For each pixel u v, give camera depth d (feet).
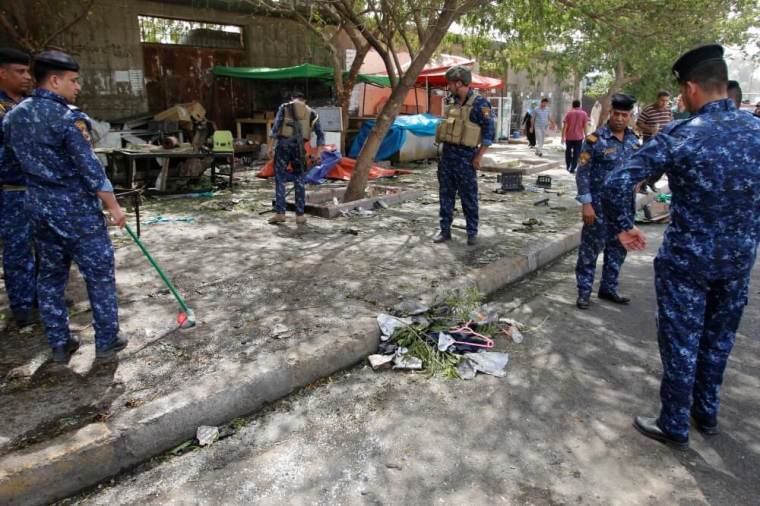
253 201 27.73
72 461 8.16
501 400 10.76
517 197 30.63
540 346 13.10
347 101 40.93
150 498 8.15
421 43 27.53
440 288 15.26
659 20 27.50
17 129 9.66
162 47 45.39
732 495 8.17
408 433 9.70
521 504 8.00
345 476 8.60
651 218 26.94
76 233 10.11
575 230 22.39
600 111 67.00
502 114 74.74
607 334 13.82
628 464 8.87
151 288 15.20
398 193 29.12
